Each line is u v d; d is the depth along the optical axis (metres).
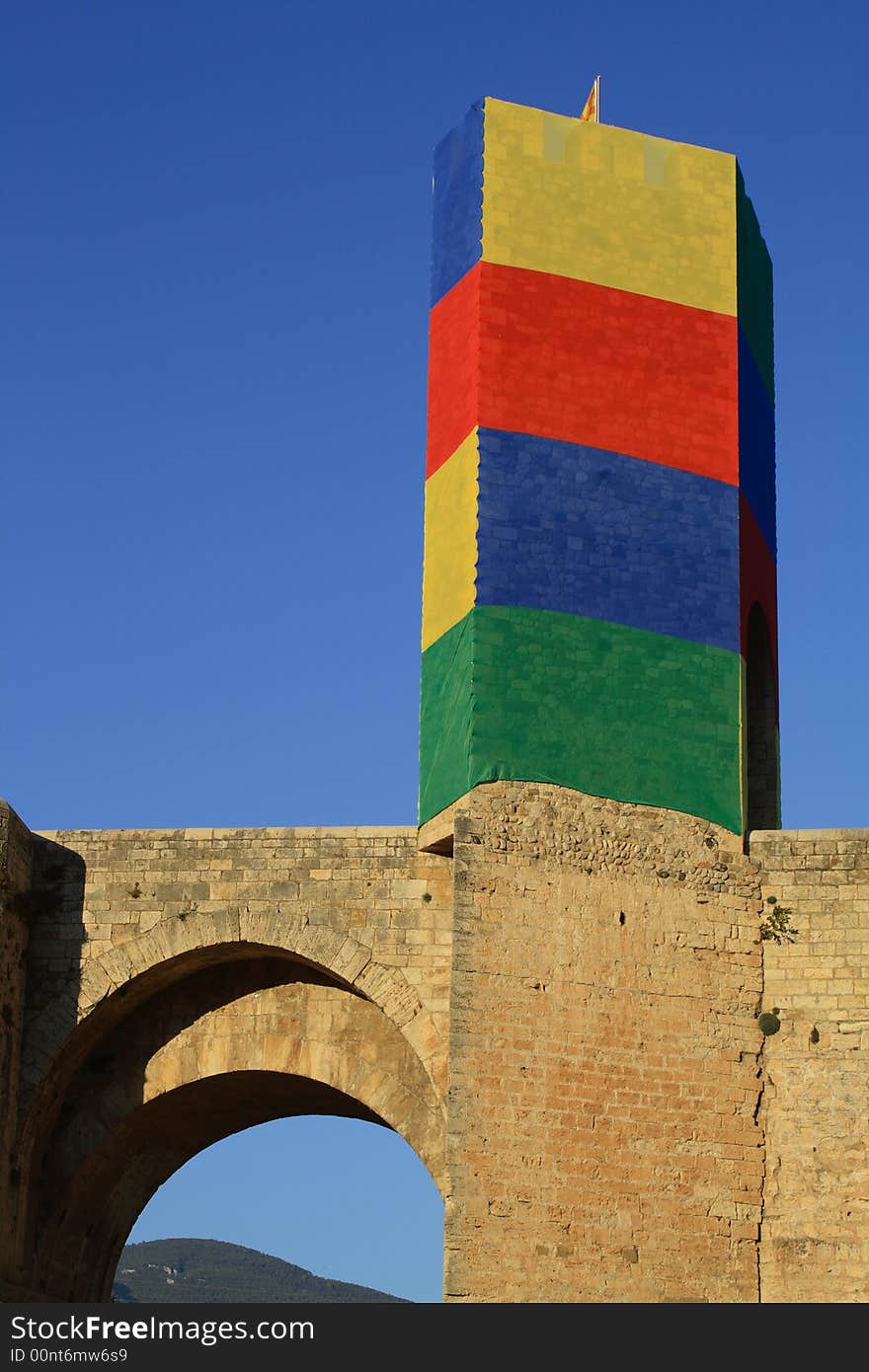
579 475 36.91
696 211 39.06
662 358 38.06
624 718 36.19
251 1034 38.22
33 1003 37.59
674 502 37.53
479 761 35.09
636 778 36.03
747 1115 35.25
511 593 35.94
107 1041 38.81
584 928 34.94
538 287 37.47
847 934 35.94
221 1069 38.16
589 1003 34.66
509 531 36.22
